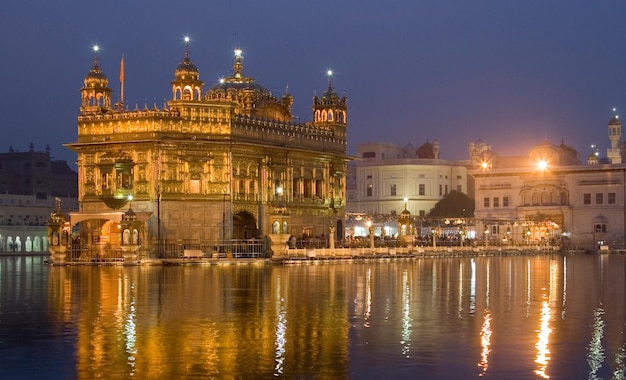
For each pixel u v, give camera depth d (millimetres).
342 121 92062
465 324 24844
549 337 22266
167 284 41312
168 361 18844
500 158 156250
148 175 72438
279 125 81750
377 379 17094
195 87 75438
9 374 17578
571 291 37406
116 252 69438
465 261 77750
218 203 74250
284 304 30500
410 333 22984
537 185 127062
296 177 84188
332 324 24797
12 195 124812
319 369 18016
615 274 52719
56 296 34000
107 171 72938
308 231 85688
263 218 78500
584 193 124625
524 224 118438
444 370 17938
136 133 73000
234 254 71375
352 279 45688
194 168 73688
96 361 18875
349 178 165875
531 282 43812
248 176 77000
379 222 110250
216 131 74938
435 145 165625
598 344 21109
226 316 26672
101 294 35000
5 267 63594
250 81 91812
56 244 66688
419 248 89000
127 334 22750
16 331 23391
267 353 19828
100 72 79125
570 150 151250
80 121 75562
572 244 123500
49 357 19375
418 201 150875
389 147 169750
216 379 17062
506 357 19359
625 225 121812
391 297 33656
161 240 72000
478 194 131500
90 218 70000
